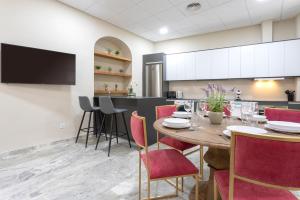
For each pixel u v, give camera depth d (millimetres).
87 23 4008
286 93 4176
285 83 4258
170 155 1641
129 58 5387
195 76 5031
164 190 1907
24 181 2055
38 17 3158
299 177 858
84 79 3941
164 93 5508
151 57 5523
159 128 1552
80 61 3861
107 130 3965
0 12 2723
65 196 1778
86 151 3053
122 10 3863
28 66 2973
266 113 2184
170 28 4895
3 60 2703
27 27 3018
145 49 5871
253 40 4609
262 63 4129
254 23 4473
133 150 3113
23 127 2994
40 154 2906
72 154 2908
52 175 2199
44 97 3271
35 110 3148
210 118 1752
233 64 4480
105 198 1755
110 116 3816
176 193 1802
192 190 1900
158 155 1639
